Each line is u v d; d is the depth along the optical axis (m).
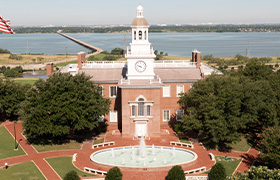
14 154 57.44
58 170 51.19
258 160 55.69
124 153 57.97
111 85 71.00
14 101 75.19
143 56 67.19
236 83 62.03
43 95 58.66
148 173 50.09
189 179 48.06
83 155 57.31
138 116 65.25
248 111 60.94
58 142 63.22
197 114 60.97
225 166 53.03
